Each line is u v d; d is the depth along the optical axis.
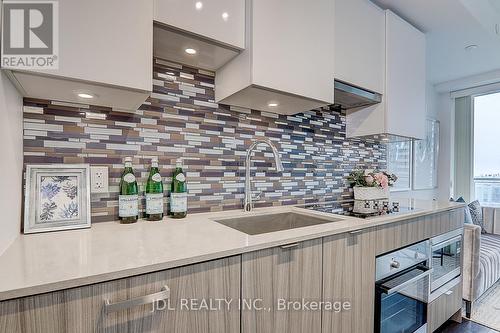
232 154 1.56
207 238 0.95
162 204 1.27
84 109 1.14
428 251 1.74
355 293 1.26
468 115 3.65
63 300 0.61
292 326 1.03
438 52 2.68
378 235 1.38
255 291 0.91
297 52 1.34
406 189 3.07
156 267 0.71
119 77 0.91
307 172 1.94
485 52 2.68
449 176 3.66
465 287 2.20
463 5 1.95
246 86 1.21
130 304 0.67
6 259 0.73
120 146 1.22
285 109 1.65
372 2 1.95
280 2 1.28
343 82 1.69
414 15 2.08
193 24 1.07
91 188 1.14
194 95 1.42
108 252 0.79
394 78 1.98
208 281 0.81
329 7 1.50
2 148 0.78
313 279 1.09
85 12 0.85
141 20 0.96
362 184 2.05
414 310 1.61
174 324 0.76
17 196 0.94
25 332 0.57
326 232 1.12
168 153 1.35
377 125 1.99
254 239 0.95
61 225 1.05
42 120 1.06
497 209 3.22
